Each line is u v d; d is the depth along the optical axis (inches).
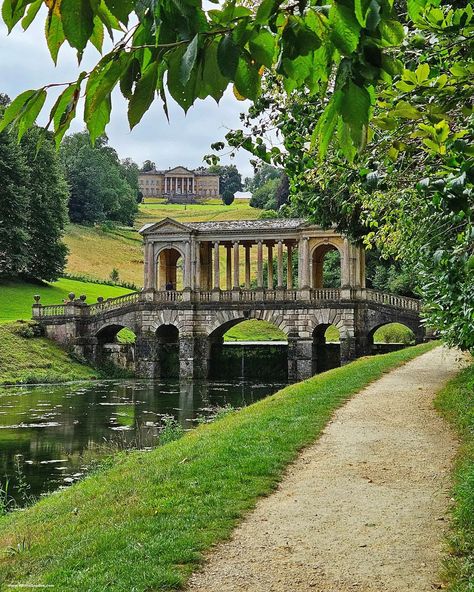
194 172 7421.3
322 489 464.1
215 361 2429.9
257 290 2364.7
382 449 575.2
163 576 316.8
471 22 162.1
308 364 2271.2
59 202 3501.5
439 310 571.5
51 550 401.1
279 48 109.9
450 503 416.2
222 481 488.1
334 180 492.1
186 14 91.1
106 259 4635.8
